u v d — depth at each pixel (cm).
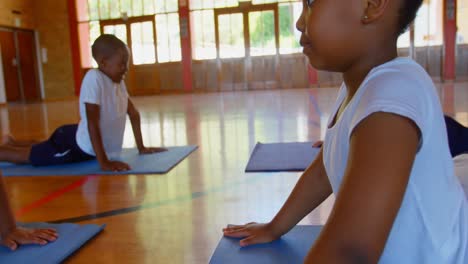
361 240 43
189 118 491
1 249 121
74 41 1148
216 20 1076
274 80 1082
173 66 1112
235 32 1075
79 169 237
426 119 51
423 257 57
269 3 1046
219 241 125
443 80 995
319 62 56
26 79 1132
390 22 52
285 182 190
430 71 1010
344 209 45
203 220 147
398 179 45
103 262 116
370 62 55
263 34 1066
